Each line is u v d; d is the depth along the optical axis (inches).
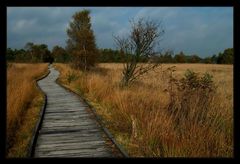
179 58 3149.6
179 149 253.4
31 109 478.6
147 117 324.2
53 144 289.9
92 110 447.8
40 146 284.0
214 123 290.7
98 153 262.7
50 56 3690.9
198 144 259.8
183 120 298.7
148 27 625.6
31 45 2416.3
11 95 408.5
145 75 629.3
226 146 268.8
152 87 533.6
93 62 1296.8
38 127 346.3
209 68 1935.3
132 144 291.6
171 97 346.6
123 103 394.3
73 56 1302.9
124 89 550.6
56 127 360.5
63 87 870.4
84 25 1289.4
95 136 317.1
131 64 629.9
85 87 693.9
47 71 1744.6
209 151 259.3
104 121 383.2
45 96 625.9
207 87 347.6
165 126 287.1
